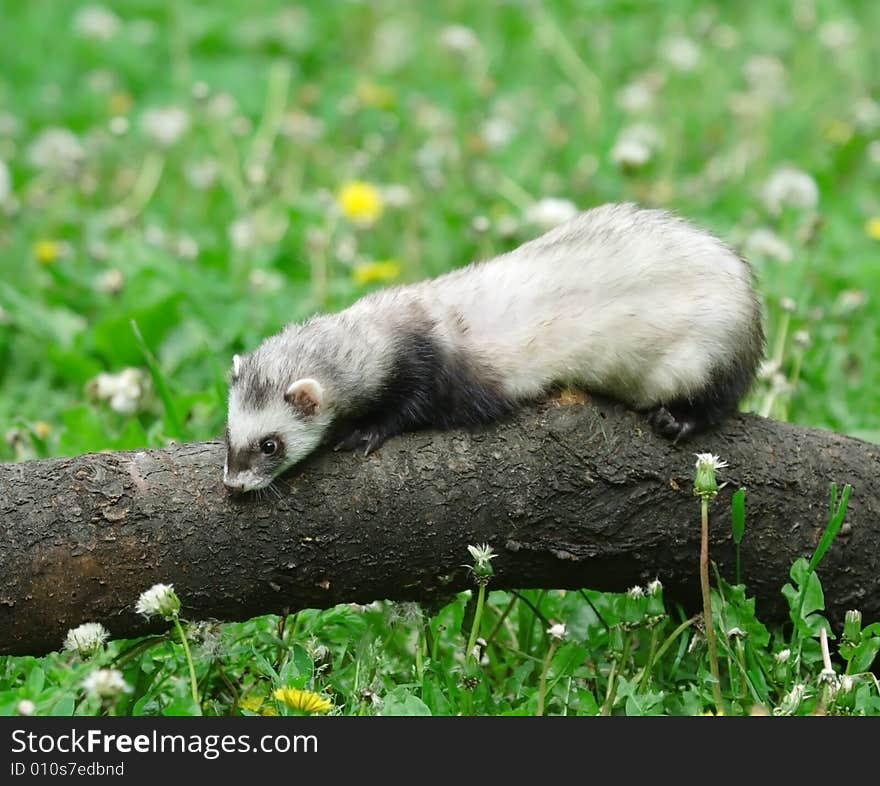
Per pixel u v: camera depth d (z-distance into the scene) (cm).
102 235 1789
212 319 1514
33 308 1548
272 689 930
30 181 2038
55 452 1284
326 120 2217
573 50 2472
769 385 1341
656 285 1034
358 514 937
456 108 2241
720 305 1029
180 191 1942
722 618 965
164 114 2012
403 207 1761
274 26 2561
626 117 2181
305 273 1678
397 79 2381
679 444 990
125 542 900
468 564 962
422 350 1007
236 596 927
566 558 971
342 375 997
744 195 1903
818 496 1001
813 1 2597
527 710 891
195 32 2536
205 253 1692
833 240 1750
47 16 2630
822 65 2394
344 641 1012
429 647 967
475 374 1014
